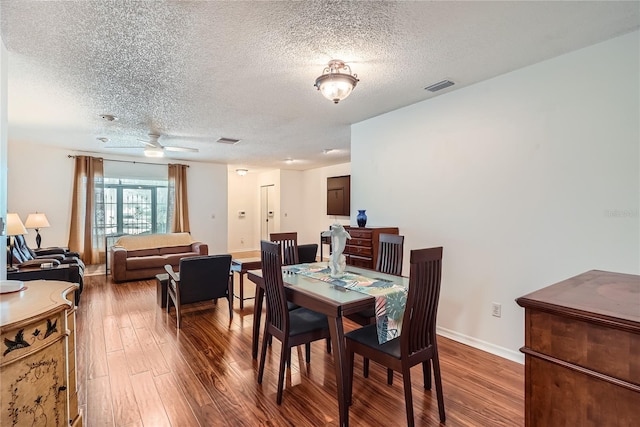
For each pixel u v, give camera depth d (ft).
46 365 4.85
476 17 6.25
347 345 7.20
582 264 7.72
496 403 7.00
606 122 7.34
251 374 8.25
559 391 3.35
